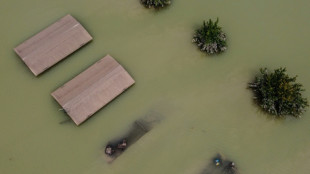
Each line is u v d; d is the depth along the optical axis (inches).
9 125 961.5
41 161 925.8
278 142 1008.2
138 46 1108.5
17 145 939.3
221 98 1055.6
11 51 1056.8
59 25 1064.8
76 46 1048.2
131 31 1130.0
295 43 1167.6
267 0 1237.7
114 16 1147.3
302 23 1211.9
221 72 1096.8
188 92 1054.4
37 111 983.6
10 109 981.2
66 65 1047.0
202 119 1019.9
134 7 1167.0
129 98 1024.9
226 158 973.8
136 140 972.6
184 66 1094.4
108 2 1168.2
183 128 1002.1
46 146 944.9
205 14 1186.6
